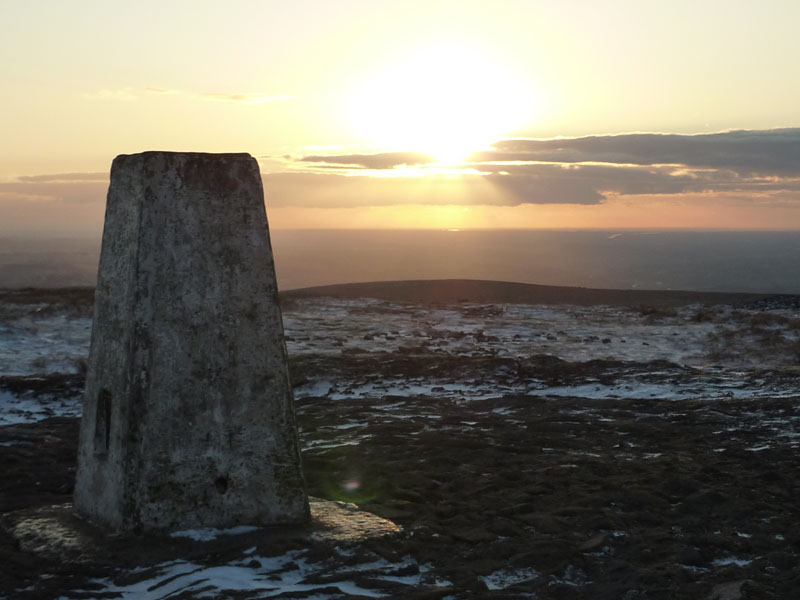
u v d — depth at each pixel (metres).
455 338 11.22
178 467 3.41
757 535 3.60
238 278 3.52
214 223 3.50
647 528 3.73
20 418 6.09
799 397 6.44
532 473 4.49
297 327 11.93
